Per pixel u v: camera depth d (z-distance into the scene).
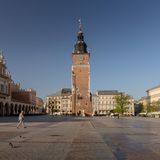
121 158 15.09
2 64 131.00
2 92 125.56
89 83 170.00
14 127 41.91
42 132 32.09
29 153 16.36
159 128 40.81
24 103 169.75
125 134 29.83
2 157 14.96
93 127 43.06
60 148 18.59
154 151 17.62
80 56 171.50
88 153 16.62
